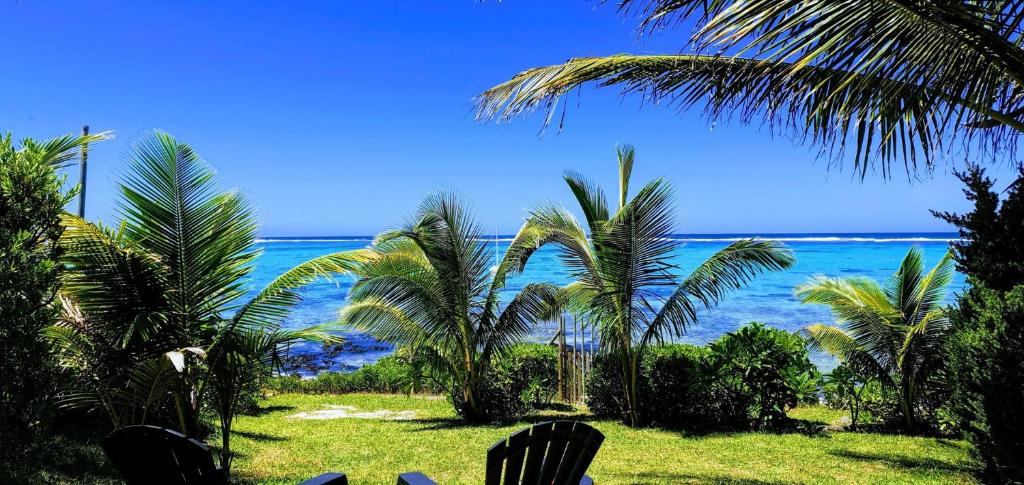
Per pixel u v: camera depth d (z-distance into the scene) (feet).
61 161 22.33
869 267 175.52
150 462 9.76
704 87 14.53
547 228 33.68
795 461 24.43
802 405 40.86
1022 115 13.88
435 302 34.37
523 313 35.40
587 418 36.06
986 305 17.52
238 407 33.27
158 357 21.26
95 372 20.71
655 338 33.22
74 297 20.93
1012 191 17.87
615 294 32.50
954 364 18.78
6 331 12.90
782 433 31.42
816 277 34.22
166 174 22.08
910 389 31.30
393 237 33.91
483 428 33.04
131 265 21.18
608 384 35.70
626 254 32.01
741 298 118.01
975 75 11.18
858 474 22.17
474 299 35.55
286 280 21.62
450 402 42.42
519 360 41.73
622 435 30.66
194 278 22.54
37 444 14.73
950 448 26.68
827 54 10.59
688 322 32.71
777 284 144.56
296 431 32.73
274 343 22.25
